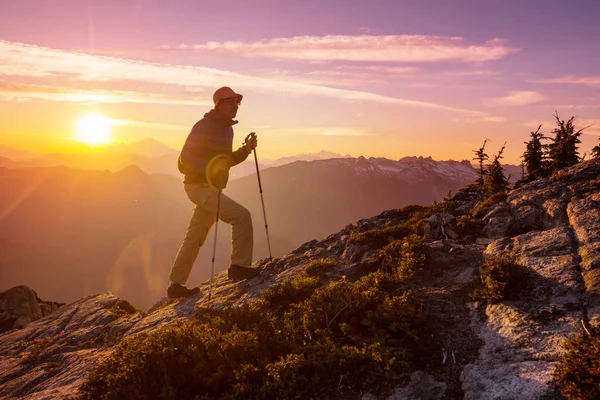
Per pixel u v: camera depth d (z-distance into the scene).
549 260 2.64
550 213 3.40
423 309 2.48
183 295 3.97
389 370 1.97
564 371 1.59
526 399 1.64
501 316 2.26
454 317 2.41
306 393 1.96
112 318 4.24
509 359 1.93
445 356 2.08
